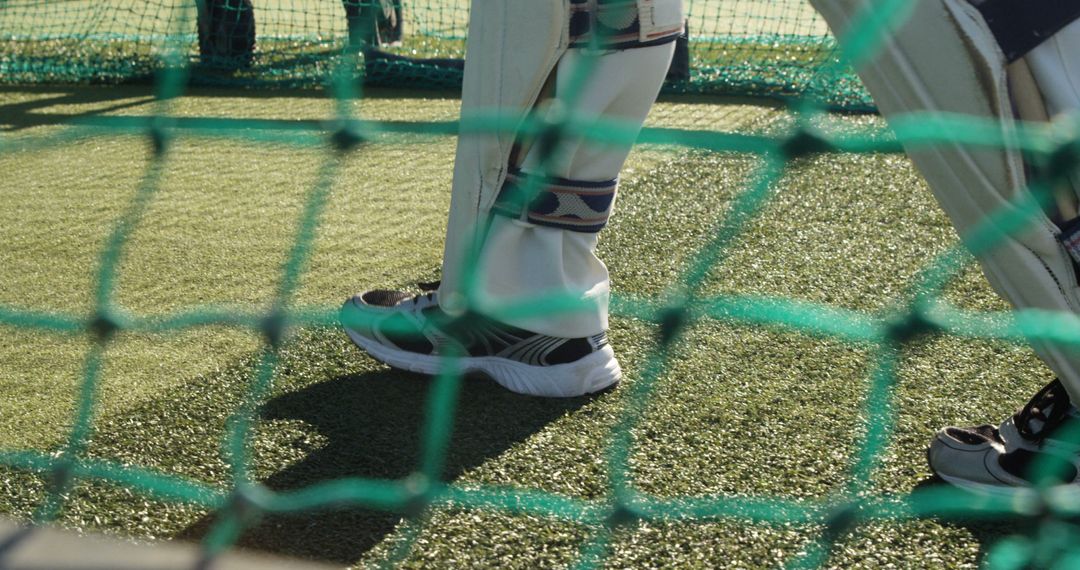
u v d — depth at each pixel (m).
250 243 3.10
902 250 2.97
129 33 6.44
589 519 1.53
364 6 5.22
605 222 2.00
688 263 2.88
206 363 2.24
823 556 1.52
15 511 1.66
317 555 1.56
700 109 4.93
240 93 5.27
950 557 1.56
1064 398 1.67
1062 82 1.34
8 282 2.78
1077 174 1.35
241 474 1.53
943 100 1.37
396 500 1.42
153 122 1.32
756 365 2.22
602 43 1.77
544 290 1.97
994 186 1.36
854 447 1.89
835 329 1.33
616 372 2.12
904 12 1.36
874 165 3.72
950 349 2.28
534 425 1.98
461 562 1.55
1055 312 1.42
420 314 2.14
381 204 3.48
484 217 1.89
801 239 3.05
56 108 4.96
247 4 5.63
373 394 2.10
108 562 1.51
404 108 4.95
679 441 1.92
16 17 6.81
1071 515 1.52
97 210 3.39
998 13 1.31
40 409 2.04
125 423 1.98
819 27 6.91
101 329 1.42
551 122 1.44
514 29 1.75
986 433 1.77
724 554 1.57
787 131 1.26
